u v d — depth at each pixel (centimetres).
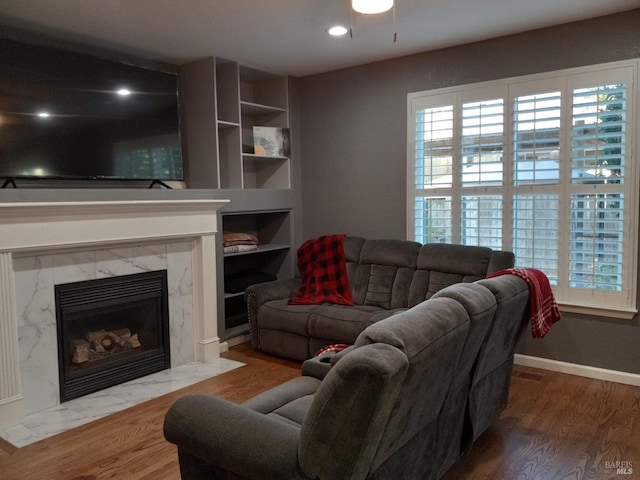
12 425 297
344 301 422
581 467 247
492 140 393
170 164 414
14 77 323
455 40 393
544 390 343
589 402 323
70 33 359
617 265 347
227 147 464
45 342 317
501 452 262
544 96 369
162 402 329
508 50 383
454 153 412
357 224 481
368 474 164
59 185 370
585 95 352
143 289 369
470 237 409
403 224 450
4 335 292
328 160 496
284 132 497
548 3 319
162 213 369
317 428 145
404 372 145
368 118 464
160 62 439
